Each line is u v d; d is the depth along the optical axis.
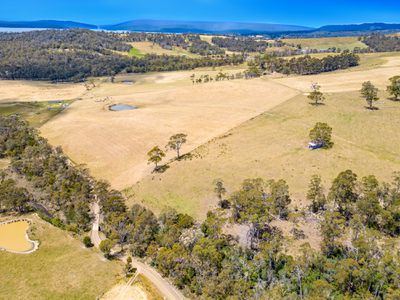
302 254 58.28
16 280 58.22
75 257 64.31
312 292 47.81
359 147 95.38
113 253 66.12
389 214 60.59
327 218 61.19
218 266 56.56
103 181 93.00
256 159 94.38
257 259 55.88
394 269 48.41
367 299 46.03
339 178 68.62
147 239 66.56
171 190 85.56
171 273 57.94
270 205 68.62
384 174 80.81
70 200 83.12
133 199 84.31
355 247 53.97
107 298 53.88
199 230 67.50
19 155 113.00
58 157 102.88
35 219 77.12
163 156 100.25
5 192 79.81
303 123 115.62
